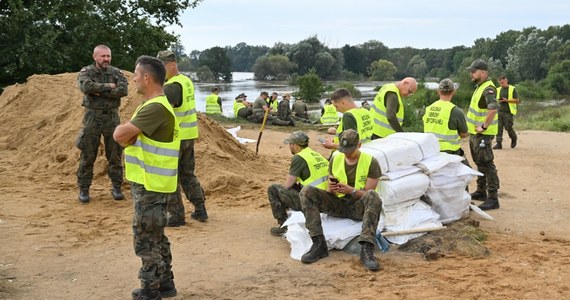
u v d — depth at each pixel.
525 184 10.55
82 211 7.81
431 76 124.75
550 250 6.34
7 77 21.95
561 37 97.38
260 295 5.12
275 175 10.66
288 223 6.45
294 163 6.74
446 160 7.19
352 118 7.08
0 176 9.58
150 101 4.69
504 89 15.25
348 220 6.36
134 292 4.89
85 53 22.61
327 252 6.10
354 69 116.25
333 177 6.02
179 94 6.96
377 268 5.66
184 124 7.11
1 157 10.92
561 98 57.97
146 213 4.69
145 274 4.75
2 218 7.34
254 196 8.88
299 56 103.81
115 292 5.16
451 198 7.21
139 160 4.68
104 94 7.96
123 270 5.70
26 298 5.00
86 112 8.06
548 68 79.94
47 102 12.61
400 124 7.76
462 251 6.21
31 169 10.02
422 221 6.70
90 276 5.54
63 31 22.50
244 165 10.55
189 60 116.44
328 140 7.21
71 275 5.56
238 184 9.25
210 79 98.62
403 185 6.61
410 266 5.83
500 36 104.06
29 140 11.30
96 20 23.02
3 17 21.00
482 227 7.44
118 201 8.36
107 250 6.29
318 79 52.66
